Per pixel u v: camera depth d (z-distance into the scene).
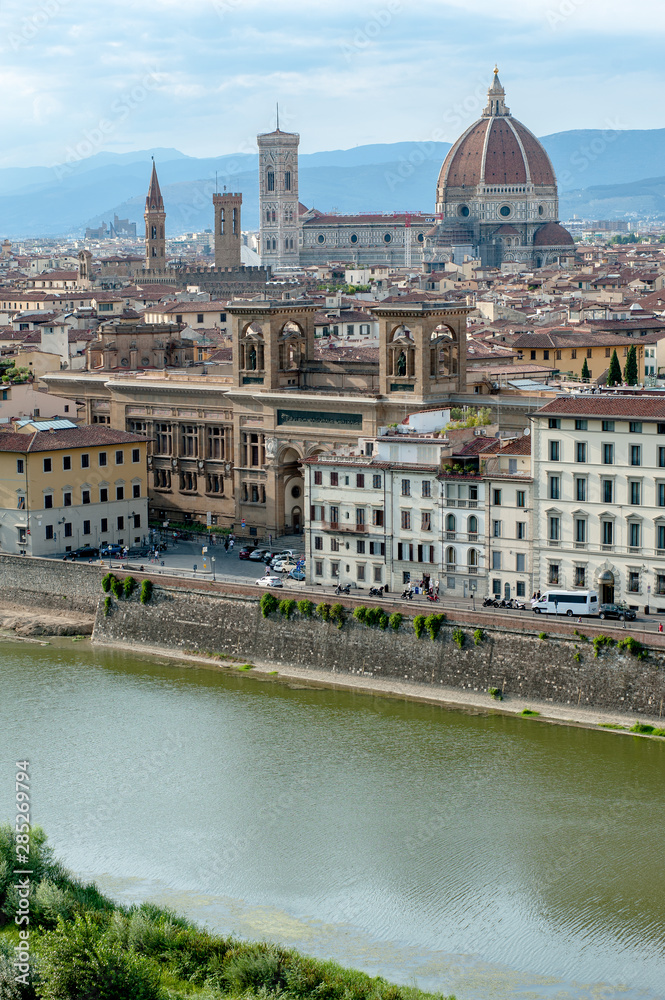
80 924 156.38
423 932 168.25
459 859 184.88
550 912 172.25
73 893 171.00
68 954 150.38
